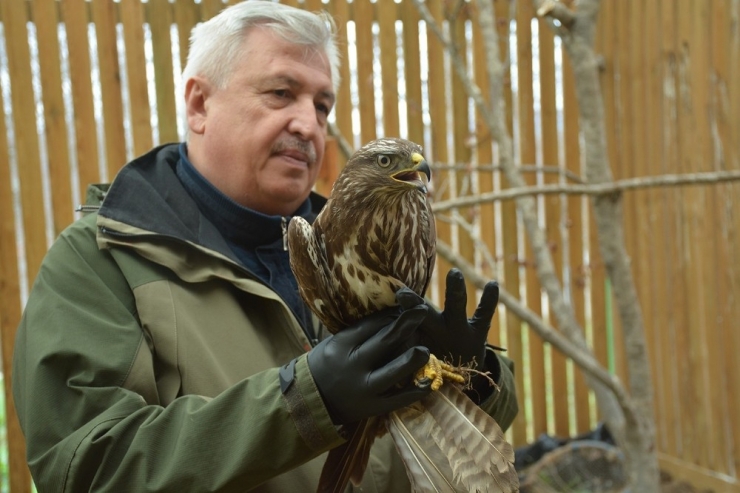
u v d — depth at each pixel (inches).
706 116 167.9
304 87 90.6
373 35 178.2
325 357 63.3
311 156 92.3
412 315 61.1
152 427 65.6
